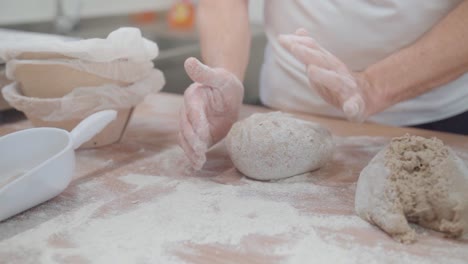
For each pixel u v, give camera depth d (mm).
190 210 704
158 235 637
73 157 744
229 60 1073
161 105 1219
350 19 1089
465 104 1127
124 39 860
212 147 956
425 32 1035
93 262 578
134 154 924
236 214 692
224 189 775
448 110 1135
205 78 847
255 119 850
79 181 805
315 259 587
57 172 703
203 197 746
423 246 620
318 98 1186
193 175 832
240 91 922
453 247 618
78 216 688
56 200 736
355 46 1110
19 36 1070
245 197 747
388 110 1157
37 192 685
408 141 724
